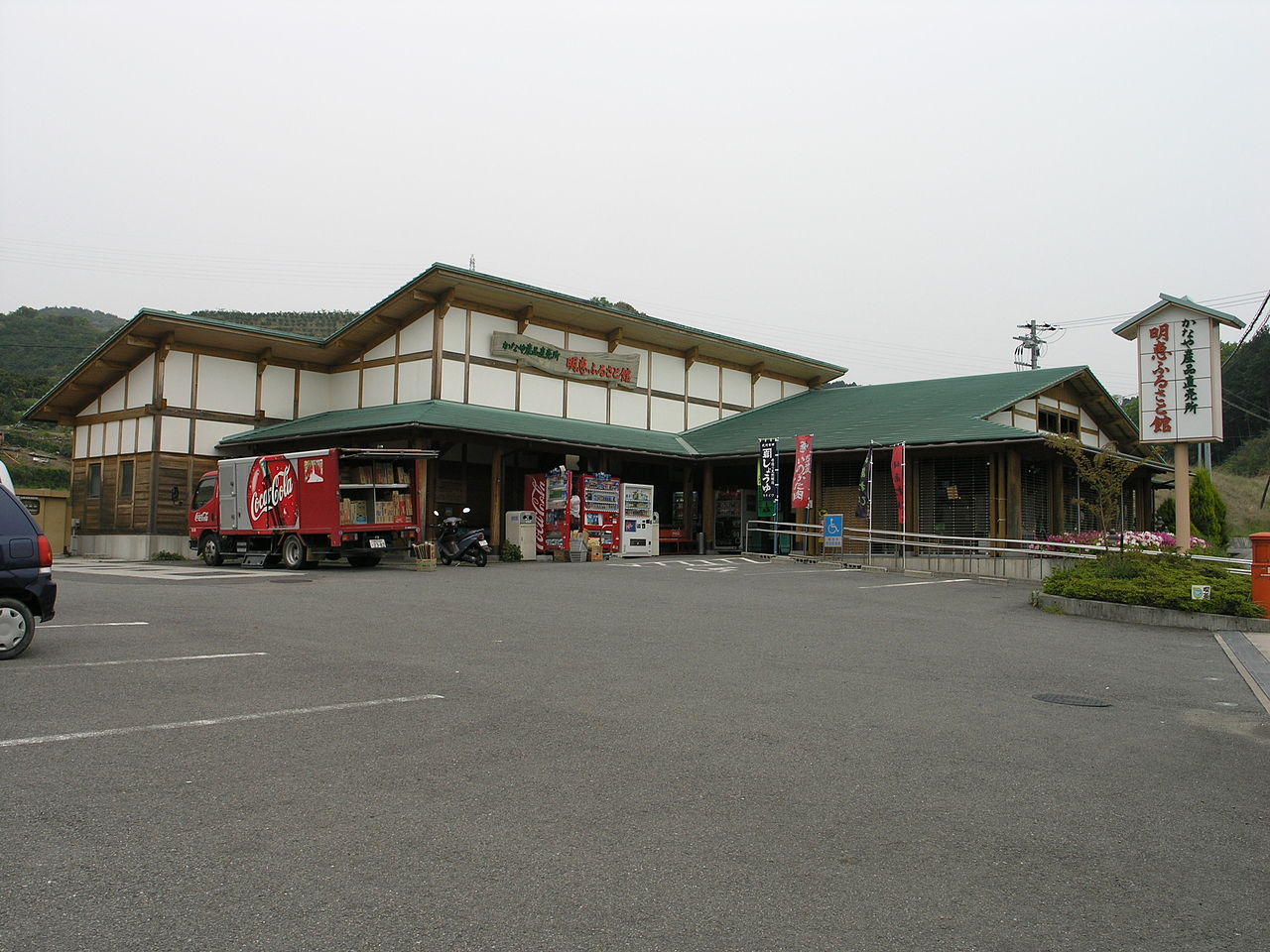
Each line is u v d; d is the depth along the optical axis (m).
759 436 28.55
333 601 13.08
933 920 3.61
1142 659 10.07
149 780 4.89
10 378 51.84
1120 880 4.08
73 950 3.13
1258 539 12.66
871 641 10.65
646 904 3.64
